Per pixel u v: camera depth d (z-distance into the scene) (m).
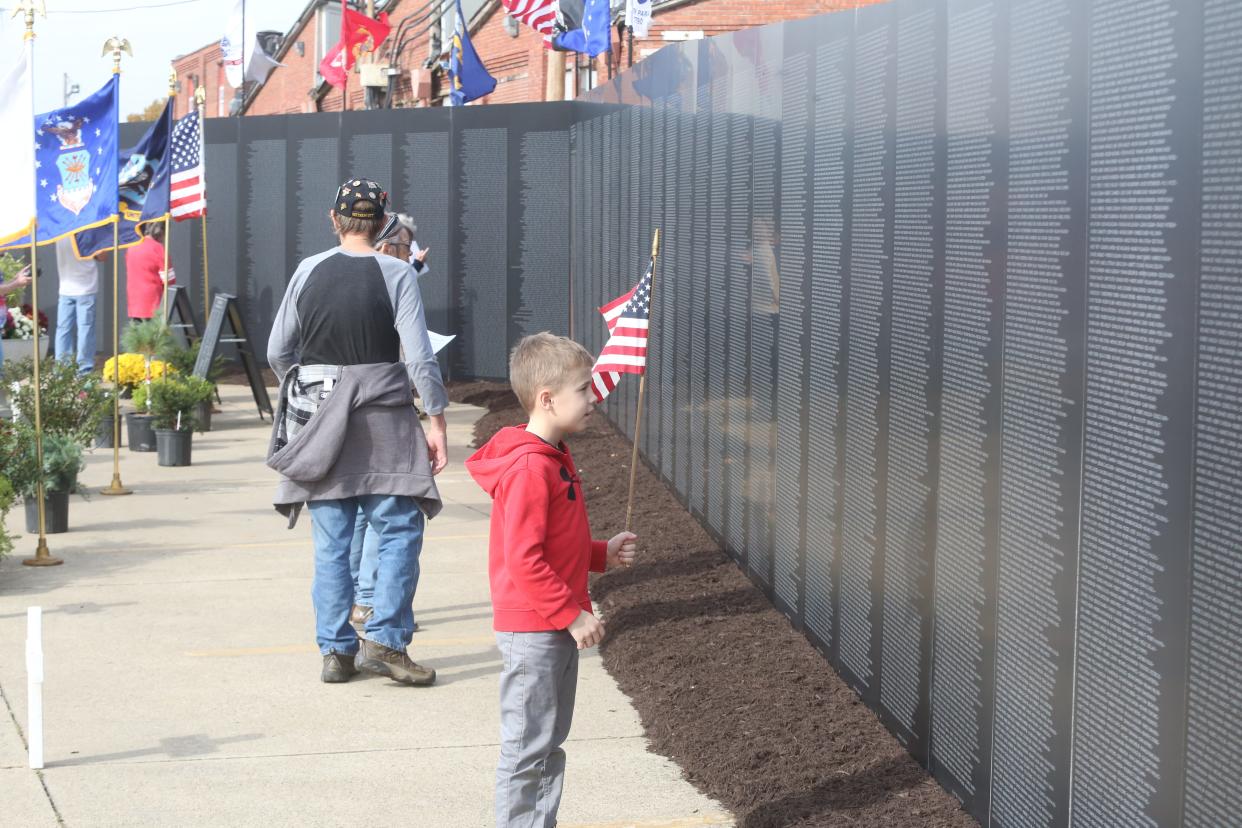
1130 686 2.99
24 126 7.79
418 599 7.16
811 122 5.64
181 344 15.75
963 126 3.99
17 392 9.54
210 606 6.91
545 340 3.67
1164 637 2.84
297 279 5.68
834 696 5.14
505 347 16.27
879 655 4.84
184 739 5.02
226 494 10.13
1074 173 3.25
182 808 4.38
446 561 8.03
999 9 3.71
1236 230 2.59
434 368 5.64
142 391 12.45
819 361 5.56
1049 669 3.41
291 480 5.55
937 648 4.24
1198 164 2.71
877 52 4.80
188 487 10.41
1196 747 2.73
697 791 4.51
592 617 3.58
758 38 6.50
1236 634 2.58
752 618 6.20
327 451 5.48
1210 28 2.67
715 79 7.49
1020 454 3.58
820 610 5.60
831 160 5.36
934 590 4.27
